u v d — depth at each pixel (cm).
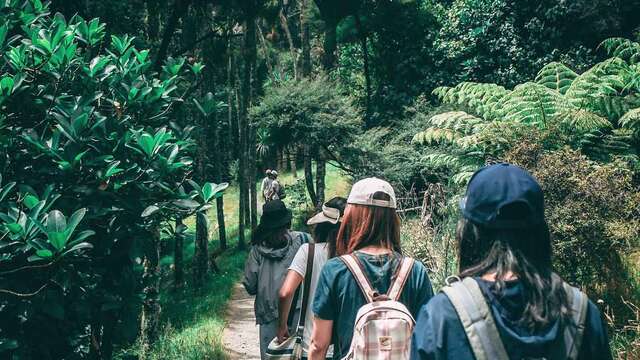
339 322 281
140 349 860
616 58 992
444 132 1030
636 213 646
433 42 2516
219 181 2208
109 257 491
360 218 290
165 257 544
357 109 2509
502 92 1029
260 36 3241
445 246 781
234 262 1956
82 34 536
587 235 611
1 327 450
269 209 537
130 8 1193
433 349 157
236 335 1038
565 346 154
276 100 2195
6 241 418
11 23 514
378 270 280
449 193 1017
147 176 486
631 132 871
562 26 2161
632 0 2014
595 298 629
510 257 161
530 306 155
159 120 544
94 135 460
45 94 494
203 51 1619
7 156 471
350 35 2752
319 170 2342
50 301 441
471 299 157
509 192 166
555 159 652
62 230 384
